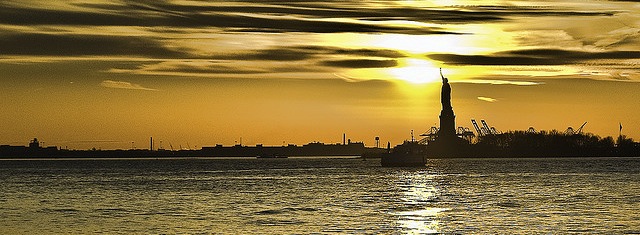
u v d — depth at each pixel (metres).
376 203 177.25
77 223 141.62
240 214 153.75
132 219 147.00
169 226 135.62
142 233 127.81
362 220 141.12
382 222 137.88
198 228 132.62
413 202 179.62
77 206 176.62
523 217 144.62
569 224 134.00
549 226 131.50
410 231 126.25
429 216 147.25
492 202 178.25
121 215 154.62
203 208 167.88
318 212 156.25
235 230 129.50
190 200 190.12
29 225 139.62
